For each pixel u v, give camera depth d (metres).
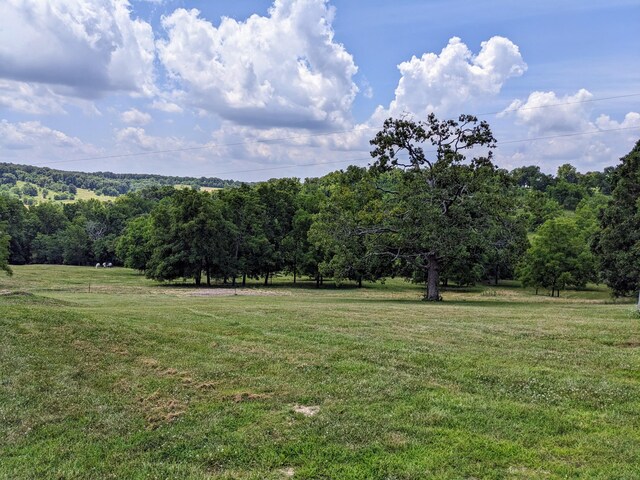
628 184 36.62
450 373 8.83
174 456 5.90
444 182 30.58
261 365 9.58
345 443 6.04
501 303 28.59
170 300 28.00
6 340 10.79
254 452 5.88
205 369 9.35
